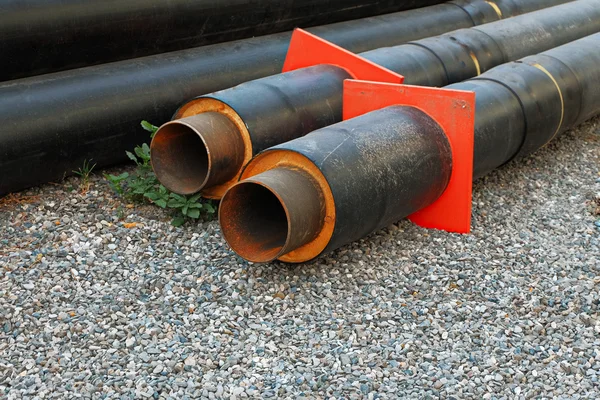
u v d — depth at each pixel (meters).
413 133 5.19
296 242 4.50
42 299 4.58
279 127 5.50
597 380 3.99
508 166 6.88
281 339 4.29
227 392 3.85
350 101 5.80
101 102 5.89
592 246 5.39
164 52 6.66
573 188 6.47
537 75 6.60
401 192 5.00
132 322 4.40
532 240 5.49
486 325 4.47
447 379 3.98
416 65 6.79
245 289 4.73
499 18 9.07
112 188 5.92
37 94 5.66
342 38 7.64
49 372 3.98
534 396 3.88
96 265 4.97
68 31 5.79
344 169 4.65
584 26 8.62
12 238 5.22
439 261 5.13
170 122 5.32
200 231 5.42
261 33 7.38
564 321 4.52
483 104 5.98
